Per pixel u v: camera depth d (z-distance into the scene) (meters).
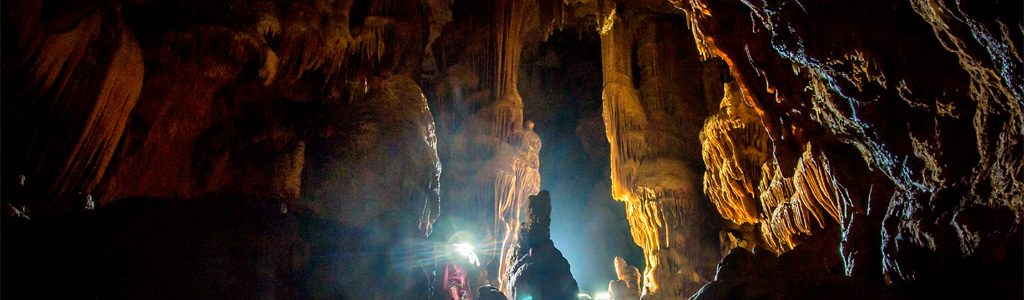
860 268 6.00
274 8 6.30
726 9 6.90
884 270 5.51
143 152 5.37
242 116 6.31
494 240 12.71
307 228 4.09
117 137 4.86
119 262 3.13
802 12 5.34
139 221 3.37
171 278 3.21
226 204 3.78
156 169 5.52
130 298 3.04
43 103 4.10
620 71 15.12
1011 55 3.69
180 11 5.57
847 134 6.22
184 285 3.22
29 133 4.08
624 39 15.66
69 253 3.05
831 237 7.86
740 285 4.50
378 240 4.55
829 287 4.52
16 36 3.71
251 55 5.92
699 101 15.27
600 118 17.81
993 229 4.14
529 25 16.70
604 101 15.16
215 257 3.41
